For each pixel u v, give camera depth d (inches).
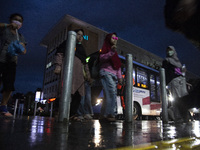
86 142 34.8
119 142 35.9
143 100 370.0
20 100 318.3
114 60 141.0
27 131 47.4
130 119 129.6
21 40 137.8
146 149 29.9
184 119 154.0
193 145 35.5
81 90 132.1
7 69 128.4
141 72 384.5
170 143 36.6
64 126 70.4
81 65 135.0
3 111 130.5
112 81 137.6
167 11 27.0
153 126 94.4
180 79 178.2
